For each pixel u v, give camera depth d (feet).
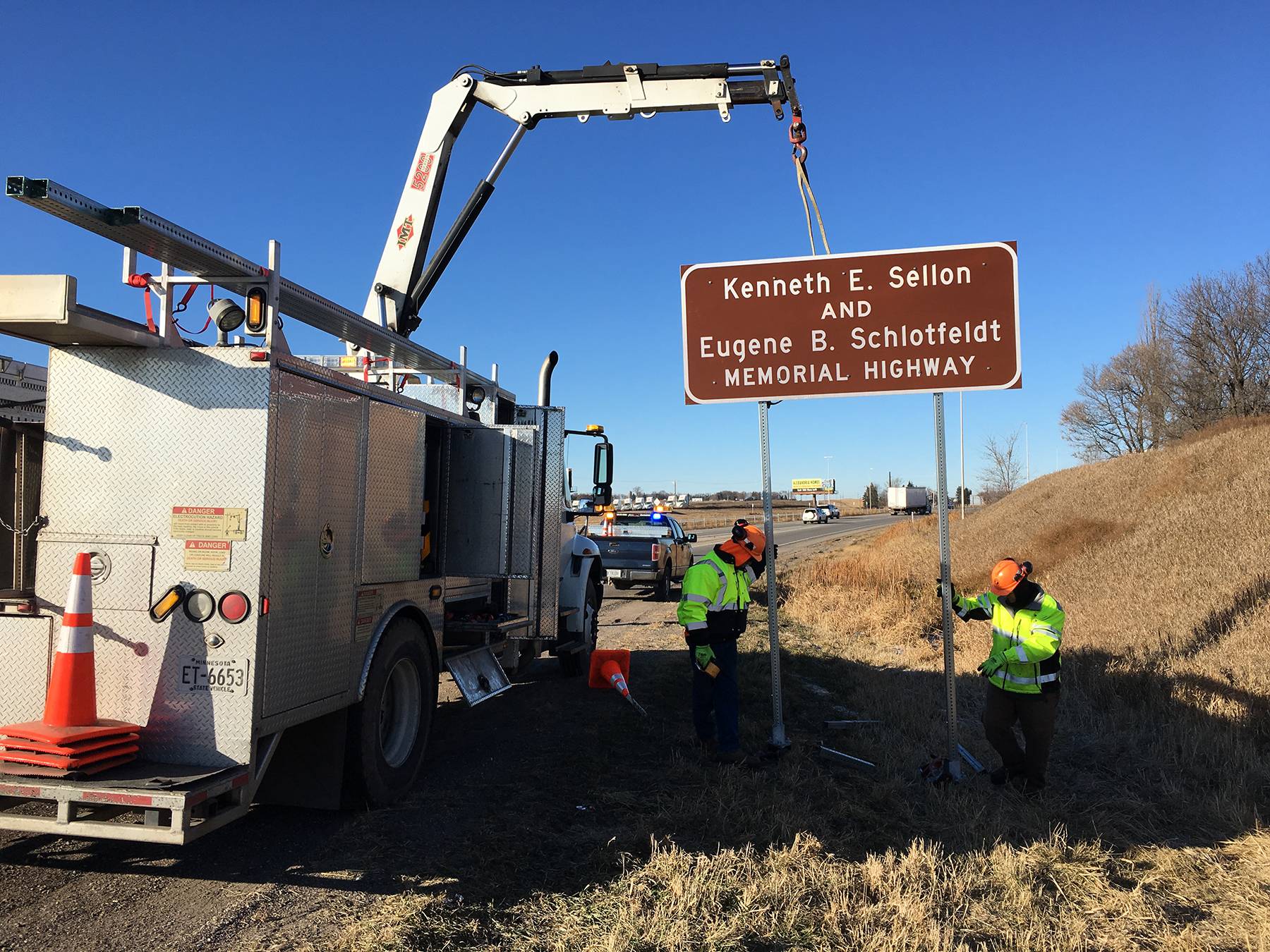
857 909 12.14
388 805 15.96
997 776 18.99
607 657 27.73
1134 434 132.77
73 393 12.73
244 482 12.16
